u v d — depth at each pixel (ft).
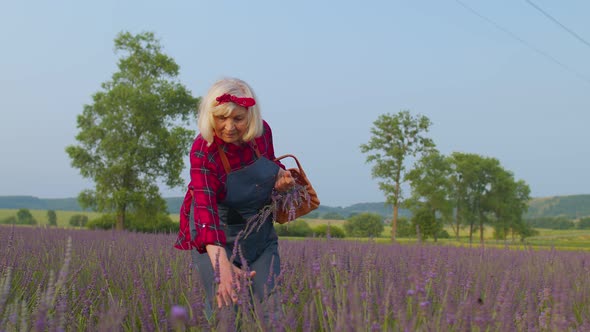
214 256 9.27
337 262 10.39
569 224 391.65
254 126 9.82
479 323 7.04
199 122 9.72
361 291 8.59
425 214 176.24
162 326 8.89
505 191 250.98
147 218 129.18
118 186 128.98
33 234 30.01
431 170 180.34
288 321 8.19
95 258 17.70
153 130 128.16
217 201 10.52
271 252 10.87
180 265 14.69
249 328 7.87
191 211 10.48
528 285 12.73
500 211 248.93
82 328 9.57
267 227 10.96
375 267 11.53
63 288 9.04
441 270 12.88
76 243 24.82
